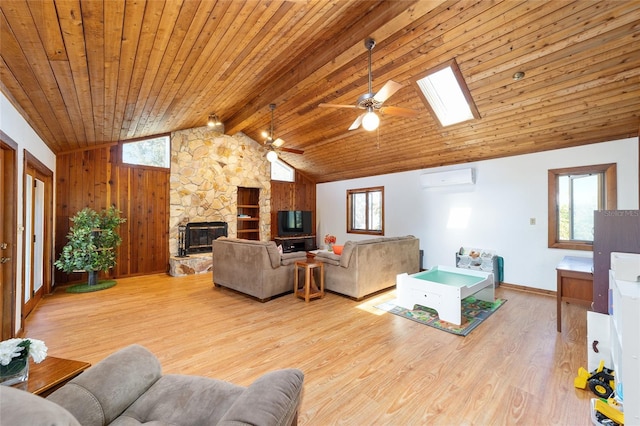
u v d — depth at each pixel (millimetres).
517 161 4871
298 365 2422
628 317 1421
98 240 4773
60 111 3301
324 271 4684
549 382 2178
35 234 3977
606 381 2027
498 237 5090
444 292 3400
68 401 1111
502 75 3348
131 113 4074
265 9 2324
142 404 1292
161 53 2611
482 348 2730
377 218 7320
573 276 3023
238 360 2500
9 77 2344
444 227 5863
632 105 3389
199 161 6504
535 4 2510
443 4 2641
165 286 4992
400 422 1769
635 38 2633
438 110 4312
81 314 3604
